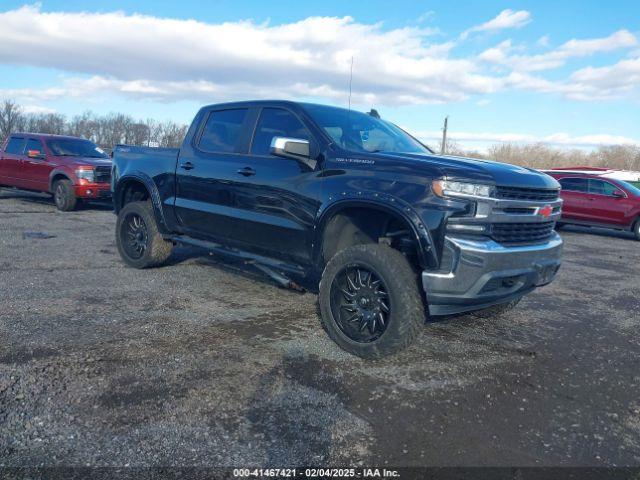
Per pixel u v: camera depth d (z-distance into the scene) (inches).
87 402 121.3
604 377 153.8
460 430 118.1
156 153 239.8
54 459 100.1
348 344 156.2
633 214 524.4
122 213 255.0
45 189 497.7
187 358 148.7
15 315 177.5
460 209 140.9
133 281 231.5
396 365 152.3
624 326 207.5
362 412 123.6
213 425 114.4
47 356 144.5
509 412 128.3
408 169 150.3
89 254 287.7
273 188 182.2
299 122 184.4
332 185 164.7
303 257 177.2
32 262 260.7
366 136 189.2
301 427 115.6
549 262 161.9
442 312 149.7
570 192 564.1
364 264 151.8
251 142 199.0
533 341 182.1
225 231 205.2
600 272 329.4
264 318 188.2
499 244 146.3
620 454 112.3
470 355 164.4
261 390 131.7
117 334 164.6
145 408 120.0
